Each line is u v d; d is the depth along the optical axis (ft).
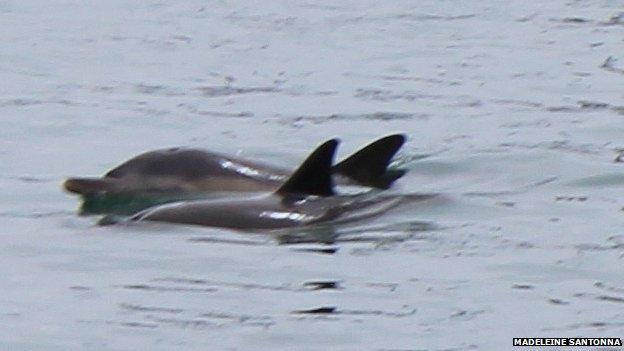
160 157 161.79
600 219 145.38
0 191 160.76
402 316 117.50
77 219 147.74
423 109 205.98
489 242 136.98
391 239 137.49
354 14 279.08
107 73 232.32
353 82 224.74
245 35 261.03
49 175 169.68
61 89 220.64
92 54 246.27
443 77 227.20
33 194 159.53
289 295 122.42
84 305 120.88
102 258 132.87
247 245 135.13
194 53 247.09
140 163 161.38
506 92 216.33
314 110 206.49
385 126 195.72
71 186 158.10
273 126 196.85
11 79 227.81
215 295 122.72
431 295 122.42
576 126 192.44
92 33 263.49
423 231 140.36
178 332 114.42
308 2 291.79
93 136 191.62
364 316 117.50
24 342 112.88
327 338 113.09
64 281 127.13
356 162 158.30
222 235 137.90
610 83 221.25
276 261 130.82
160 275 127.95
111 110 206.49
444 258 132.26
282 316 117.60
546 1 292.20
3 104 209.87
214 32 263.70
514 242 137.18
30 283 126.72
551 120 196.85
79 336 113.91
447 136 187.52
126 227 141.49
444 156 172.45
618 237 138.82
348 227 140.46
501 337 112.98
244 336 113.50
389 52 246.06
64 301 121.80
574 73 228.63
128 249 135.03
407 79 226.38
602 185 159.63
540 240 137.90
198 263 130.62
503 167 167.94
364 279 126.31
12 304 121.39
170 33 263.29
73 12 284.00
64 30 266.57
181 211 143.02
